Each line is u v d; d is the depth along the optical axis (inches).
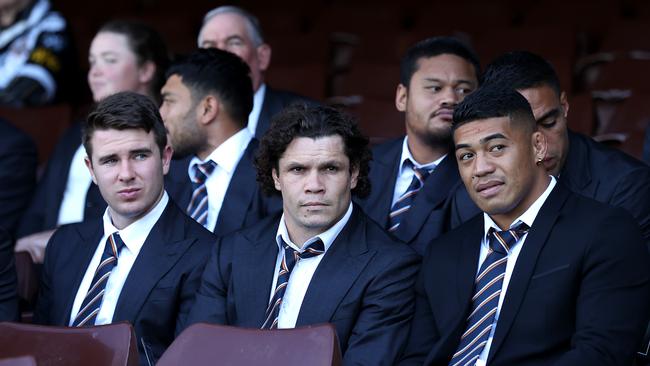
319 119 454.9
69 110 783.1
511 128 428.1
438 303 447.5
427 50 545.0
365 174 470.0
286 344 385.7
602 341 410.9
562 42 864.9
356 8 999.0
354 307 450.3
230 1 1072.8
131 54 686.5
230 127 560.7
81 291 493.4
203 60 560.7
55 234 513.7
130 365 400.8
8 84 825.5
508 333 426.9
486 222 445.7
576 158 521.3
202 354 394.9
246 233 478.9
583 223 428.8
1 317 478.9
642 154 601.6
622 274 419.5
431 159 547.8
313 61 908.6
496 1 973.2
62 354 406.3
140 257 483.8
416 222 530.3
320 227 456.8
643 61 788.6
